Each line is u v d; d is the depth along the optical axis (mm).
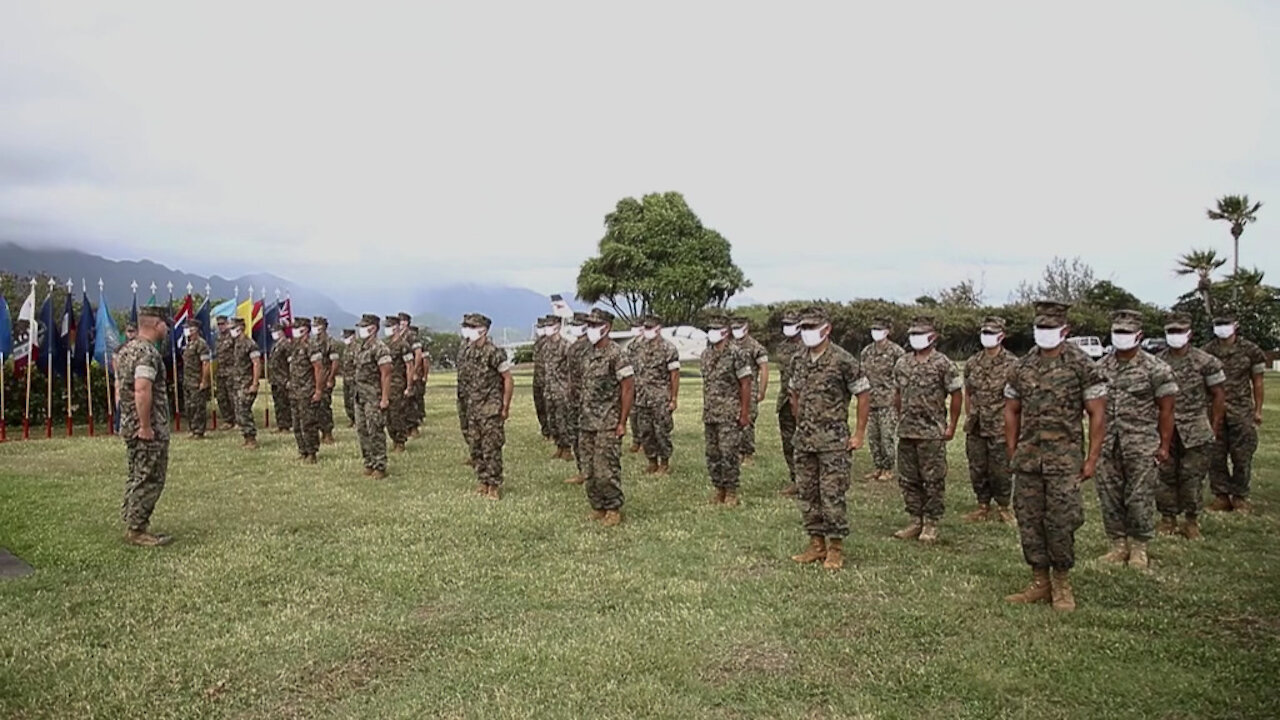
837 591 6387
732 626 5629
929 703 4508
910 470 7992
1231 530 8188
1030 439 5965
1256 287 38906
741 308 48281
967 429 8797
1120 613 5758
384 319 14055
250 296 18891
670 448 11766
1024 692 4605
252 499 9742
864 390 7023
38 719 4453
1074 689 4602
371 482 10828
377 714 4469
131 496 7750
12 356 15930
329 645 5410
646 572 6910
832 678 4832
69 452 13477
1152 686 4613
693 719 4363
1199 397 7980
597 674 4895
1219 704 4414
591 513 9047
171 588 6551
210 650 5336
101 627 5730
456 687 4770
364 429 11289
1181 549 7504
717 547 7652
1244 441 8891
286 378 16250
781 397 10273
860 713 4391
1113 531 7258
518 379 35469
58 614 6000
